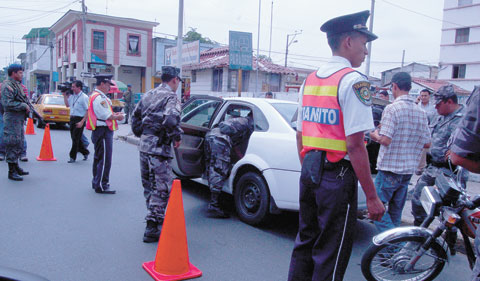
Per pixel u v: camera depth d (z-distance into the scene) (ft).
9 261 12.03
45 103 50.60
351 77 7.43
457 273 12.98
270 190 15.02
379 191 12.91
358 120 7.26
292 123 15.48
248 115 17.21
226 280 11.51
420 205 14.90
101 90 19.89
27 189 20.30
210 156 16.85
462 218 10.50
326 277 7.82
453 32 112.78
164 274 11.36
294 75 79.82
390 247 11.19
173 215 11.37
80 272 11.53
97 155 19.95
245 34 59.16
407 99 12.59
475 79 109.40
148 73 127.95
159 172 13.98
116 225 15.65
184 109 20.77
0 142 27.58
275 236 15.23
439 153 14.17
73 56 123.85
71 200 18.72
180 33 40.68
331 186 7.66
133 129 15.08
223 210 18.24
